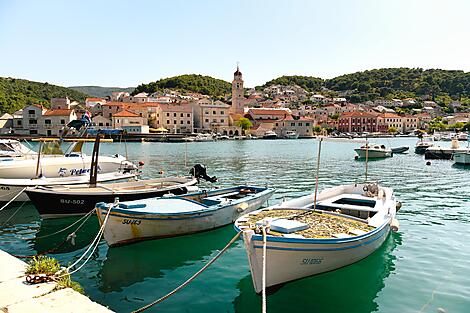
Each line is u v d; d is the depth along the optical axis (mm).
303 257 9781
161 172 34375
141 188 19797
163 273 11539
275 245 9281
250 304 9492
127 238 13469
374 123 158000
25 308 6629
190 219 14391
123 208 13758
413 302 9656
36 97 162000
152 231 13781
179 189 19438
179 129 123000
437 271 11664
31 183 20078
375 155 54594
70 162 26000
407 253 13266
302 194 24516
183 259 12680
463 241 14688
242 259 12633
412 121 167875
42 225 16562
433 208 20750
